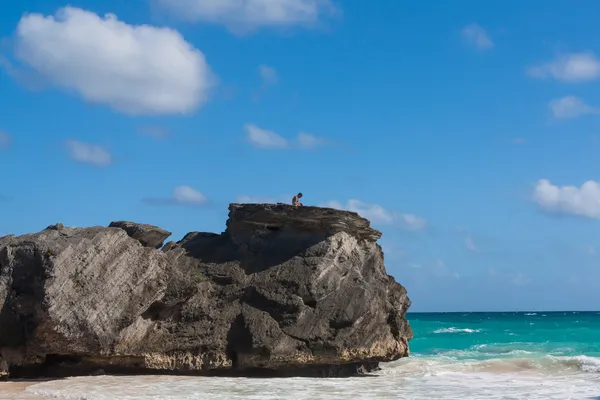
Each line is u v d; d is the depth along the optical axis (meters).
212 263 32.19
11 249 27.53
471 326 81.56
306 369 30.02
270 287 30.55
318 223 31.75
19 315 27.02
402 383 28.02
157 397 22.72
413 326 82.75
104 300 27.23
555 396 24.44
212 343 29.34
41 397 22.69
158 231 29.64
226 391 24.39
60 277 26.45
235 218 32.81
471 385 27.53
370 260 33.41
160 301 29.34
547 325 82.00
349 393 24.55
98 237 27.73
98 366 28.44
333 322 29.78
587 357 38.16
